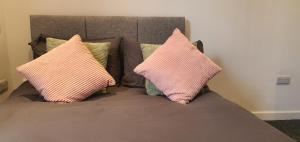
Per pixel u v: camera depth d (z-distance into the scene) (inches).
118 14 104.5
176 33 87.0
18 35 101.1
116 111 63.9
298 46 115.3
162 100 75.3
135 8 104.8
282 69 117.0
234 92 116.7
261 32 112.5
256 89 117.6
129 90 86.4
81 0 102.1
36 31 96.8
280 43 114.3
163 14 106.7
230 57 113.3
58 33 97.7
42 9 100.8
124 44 95.6
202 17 108.7
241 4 109.3
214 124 56.2
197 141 48.7
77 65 77.5
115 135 50.8
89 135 50.8
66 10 102.0
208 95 80.4
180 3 106.7
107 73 81.2
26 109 64.9
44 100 74.7
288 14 112.0
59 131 52.4
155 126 55.1
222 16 109.5
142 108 66.3
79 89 74.8
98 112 63.2
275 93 119.0
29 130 52.7
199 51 86.8
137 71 80.0
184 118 59.6
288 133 106.9
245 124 56.4
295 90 119.7
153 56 81.6
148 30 102.1
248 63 114.8
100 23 99.5
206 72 81.3
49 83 74.0
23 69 74.7
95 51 86.4
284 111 121.3
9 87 102.8
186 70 79.3
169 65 79.3
